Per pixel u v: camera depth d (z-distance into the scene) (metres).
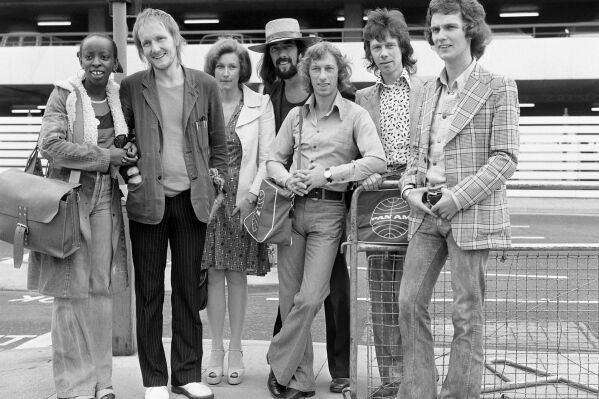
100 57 4.39
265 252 5.14
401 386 4.09
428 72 20.42
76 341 4.44
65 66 22.11
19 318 8.04
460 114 3.79
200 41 21.94
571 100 25.84
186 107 4.51
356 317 4.40
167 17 4.50
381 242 4.39
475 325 3.84
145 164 4.45
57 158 4.33
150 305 4.58
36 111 28.66
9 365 5.66
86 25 30.17
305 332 4.52
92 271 4.50
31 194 4.20
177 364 4.66
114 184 4.57
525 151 21.19
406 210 4.38
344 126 4.53
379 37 4.65
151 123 4.48
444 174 3.86
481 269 3.86
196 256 4.62
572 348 5.19
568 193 20.89
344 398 4.66
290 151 4.73
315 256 4.51
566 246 4.14
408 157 4.66
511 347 5.28
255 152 5.12
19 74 22.16
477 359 3.86
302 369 4.67
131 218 4.51
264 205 4.54
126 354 5.65
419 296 4.01
